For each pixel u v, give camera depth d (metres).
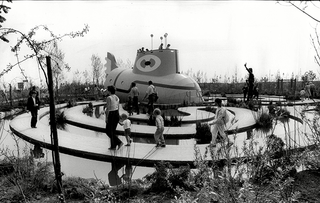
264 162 3.26
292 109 17.11
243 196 2.77
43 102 21.28
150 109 15.23
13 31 2.85
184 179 4.77
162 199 4.48
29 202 4.32
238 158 3.36
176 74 20.31
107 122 7.67
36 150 8.31
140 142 9.45
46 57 3.11
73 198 4.56
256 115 14.55
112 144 7.70
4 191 4.79
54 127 3.34
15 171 4.92
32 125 11.15
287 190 3.27
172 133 10.04
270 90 39.09
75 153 7.75
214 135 7.66
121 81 22.98
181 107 18.31
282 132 10.88
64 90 33.34
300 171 5.30
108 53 29.27
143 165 6.83
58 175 3.47
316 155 5.24
